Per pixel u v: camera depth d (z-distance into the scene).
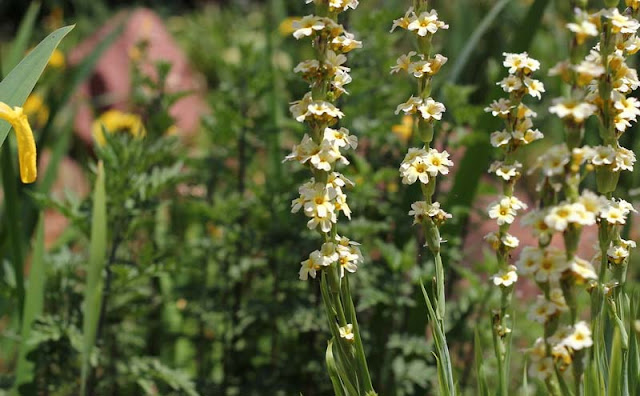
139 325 3.79
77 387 3.12
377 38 3.51
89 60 4.10
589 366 1.61
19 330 3.40
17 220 3.10
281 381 3.39
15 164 3.67
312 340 3.46
